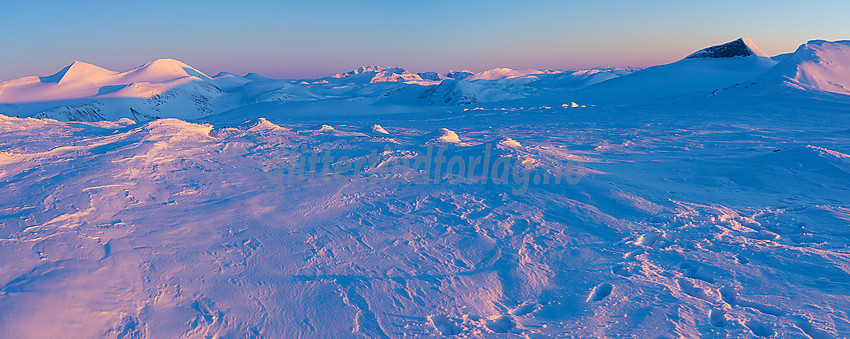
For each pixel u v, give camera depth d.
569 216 6.95
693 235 6.16
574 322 3.93
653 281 4.72
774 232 6.42
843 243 5.66
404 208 7.23
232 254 5.12
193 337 3.57
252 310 3.99
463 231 6.25
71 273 4.14
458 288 4.60
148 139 12.06
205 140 13.15
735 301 4.30
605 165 11.73
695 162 12.39
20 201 6.24
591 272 5.00
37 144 10.81
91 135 13.16
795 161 10.61
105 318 3.62
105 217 5.95
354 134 16.31
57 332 3.37
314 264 5.00
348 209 7.08
